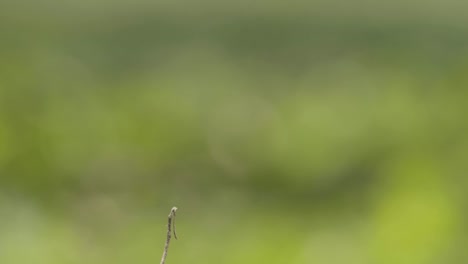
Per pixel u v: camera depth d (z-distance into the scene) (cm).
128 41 5703
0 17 6025
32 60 3966
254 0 6669
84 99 3070
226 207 2442
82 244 2142
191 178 2689
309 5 6600
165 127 2864
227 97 3600
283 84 4234
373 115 2858
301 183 2619
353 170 2648
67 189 2542
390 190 2089
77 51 5350
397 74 3894
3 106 2866
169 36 5962
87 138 2697
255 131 2855
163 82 3750
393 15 6425
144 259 2123
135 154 2722
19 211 2177
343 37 5931
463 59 3991
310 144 2691
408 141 2755
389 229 1970
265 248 2050
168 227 1052
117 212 2420
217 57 5131
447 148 2566
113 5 6669
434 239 1941
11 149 2514
